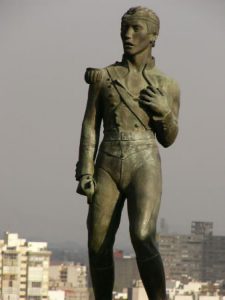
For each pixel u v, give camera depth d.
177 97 15.01
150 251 14.47
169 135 14.86
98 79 14.91
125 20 14.95
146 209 14.51
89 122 14.98
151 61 15.02
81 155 14.92
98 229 14.73
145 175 14.63
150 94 14.77
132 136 14.75
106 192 14.73
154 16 14.98
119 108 14.80
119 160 14.70
